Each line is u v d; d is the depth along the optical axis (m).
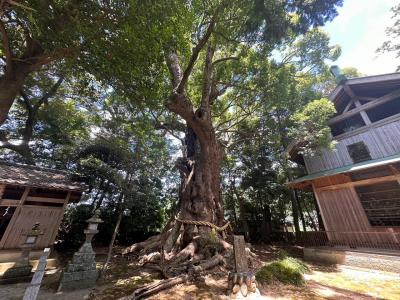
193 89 12.51
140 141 12.74
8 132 13.74
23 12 4.03
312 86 14.98
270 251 11.48
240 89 12.02
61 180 9.39
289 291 4.89
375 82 9.98
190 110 8.77
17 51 6.80
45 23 4.20
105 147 12.50
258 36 8.09
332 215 9.85
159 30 4.91
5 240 7.39
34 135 14.01
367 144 10.00
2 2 3.64
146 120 10.34
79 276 5.16
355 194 9.38
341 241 9.25
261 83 10.34
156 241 9.38
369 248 8.35
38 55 6.34
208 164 9.98
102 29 4.65
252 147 14.84
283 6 6.36
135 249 9.27
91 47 4.85
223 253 7.35
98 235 11.95
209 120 9.66
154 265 7.08
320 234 9.98
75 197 9.77
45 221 8.35
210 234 7.84
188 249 7.15
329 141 10.12
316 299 4.40
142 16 4.41
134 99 6.93
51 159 13.52
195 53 7.23
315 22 6.62
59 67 7.19
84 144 13.02
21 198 8.02
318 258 9.02
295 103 11.32
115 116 12.28
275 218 16.03
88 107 13.95
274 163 14.43
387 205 8.74
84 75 6.96
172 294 4.58
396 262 6.82
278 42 7.58
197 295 4.53
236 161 16.25
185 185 10.55
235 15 7.42
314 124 10.42
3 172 7.97
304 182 11.12
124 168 12.27
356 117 11.13
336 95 11.27
